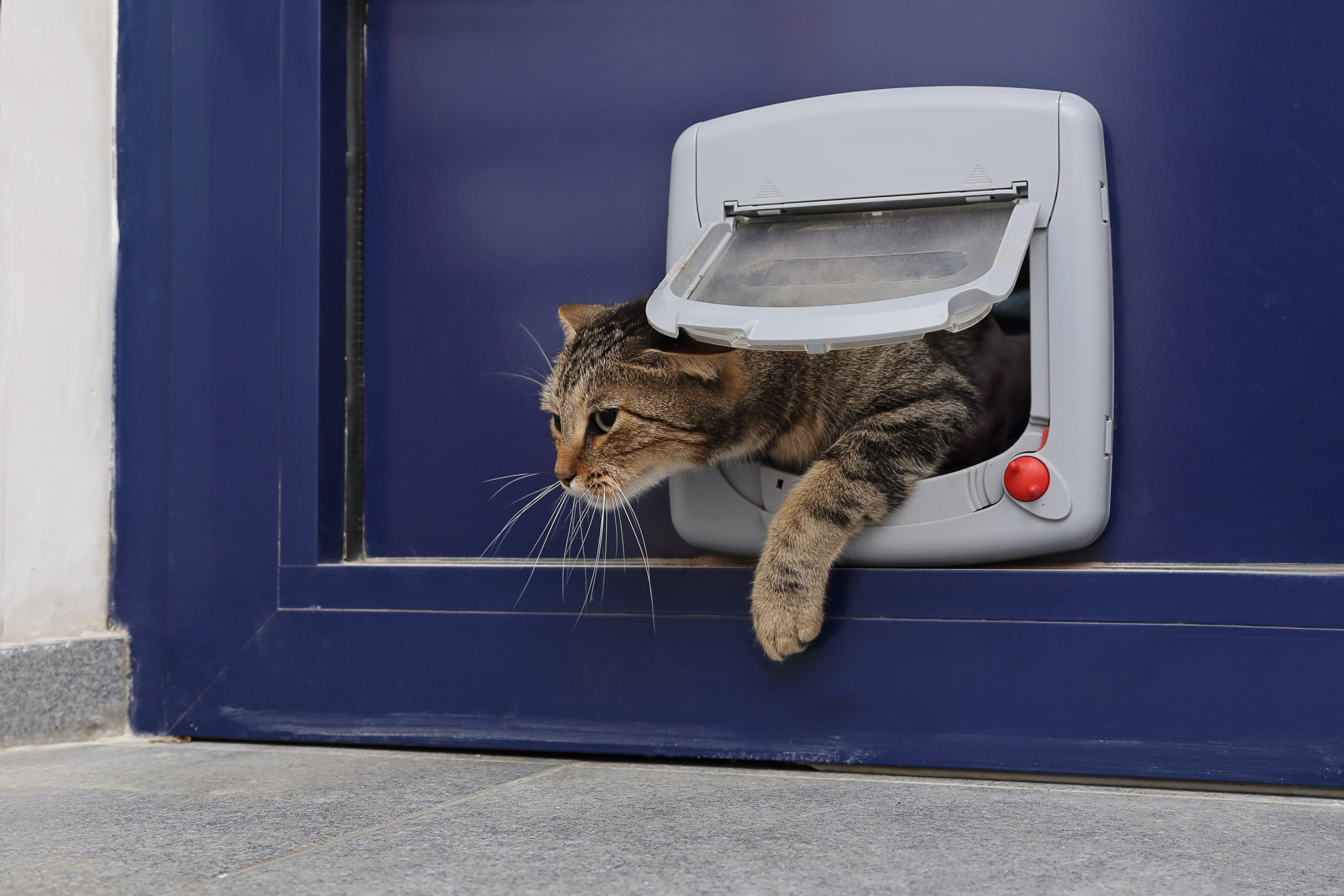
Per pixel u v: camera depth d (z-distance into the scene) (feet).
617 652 6.07
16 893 3.44
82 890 3.46
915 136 5.46
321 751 6.42
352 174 7.06
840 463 5.63
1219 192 5.59
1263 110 5.54
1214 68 5.62
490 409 6.86
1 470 6.41
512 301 6.85
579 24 6.75
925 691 5.50
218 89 6.95
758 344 4.77
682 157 5.92
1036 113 5.31
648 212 6.63
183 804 4.80
